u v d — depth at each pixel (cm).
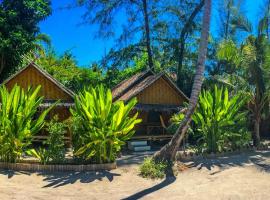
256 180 1384
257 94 2169
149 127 2556
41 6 2995
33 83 2319
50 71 3594
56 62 3919
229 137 1970
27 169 1417
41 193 1141
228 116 1894
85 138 1491
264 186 1305
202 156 1786
